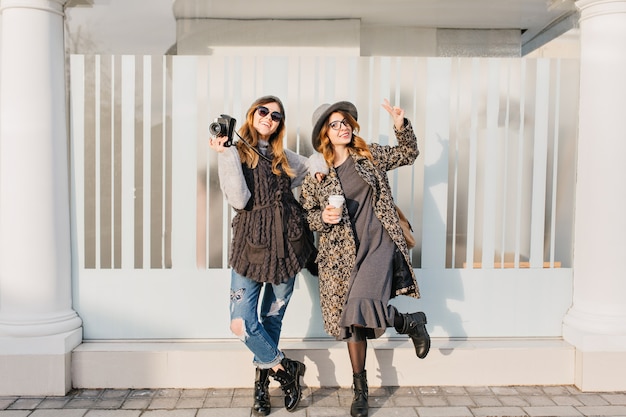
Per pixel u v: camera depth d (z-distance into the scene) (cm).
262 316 305
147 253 339
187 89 336
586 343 322
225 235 341
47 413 293
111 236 337
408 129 294
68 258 330
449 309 351
